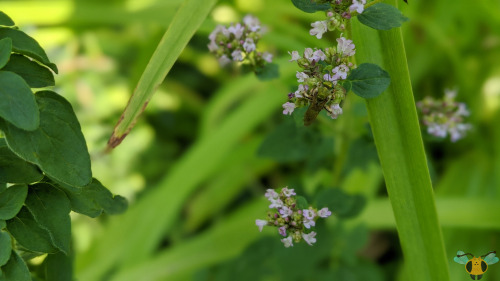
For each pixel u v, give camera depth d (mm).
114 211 368
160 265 544
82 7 597
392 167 369
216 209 640
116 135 366
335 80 354
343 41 352
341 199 432
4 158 340
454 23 646
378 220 521
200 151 582
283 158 457
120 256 576
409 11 578
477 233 533
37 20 597
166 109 721
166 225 560
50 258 384
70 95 685
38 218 341
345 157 452
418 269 376
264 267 488
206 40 728
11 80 320
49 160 330
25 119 319
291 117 441
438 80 639
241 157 629
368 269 482
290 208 369
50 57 703
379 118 367
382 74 356
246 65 415
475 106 612
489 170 583
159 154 691
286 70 480
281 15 627
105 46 749
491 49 632
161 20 586
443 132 446
